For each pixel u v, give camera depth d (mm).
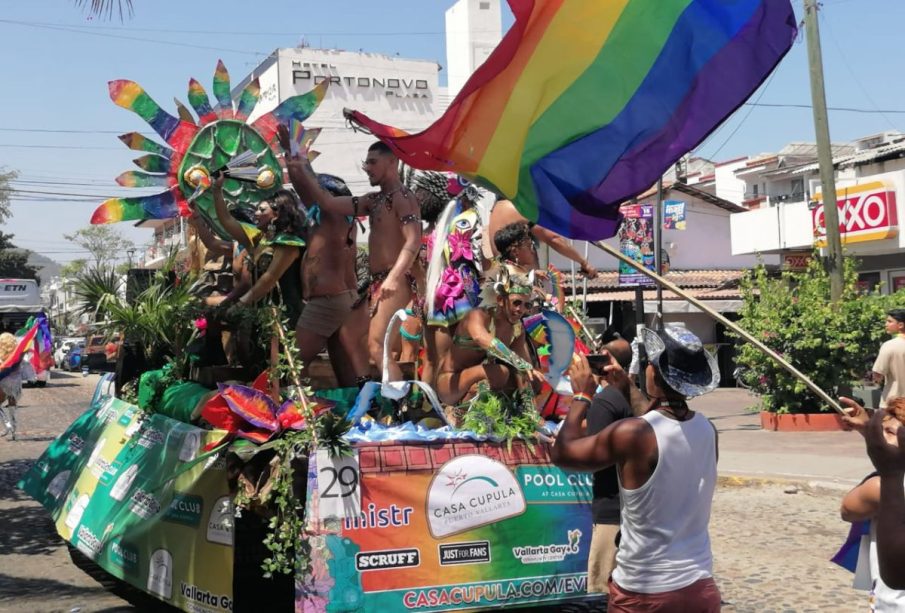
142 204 6590
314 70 40094
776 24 4336
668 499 3568
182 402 6258
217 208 6488
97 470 7262
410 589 5004
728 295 31688
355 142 35156
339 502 4918
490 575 5203
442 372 5961
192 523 5359
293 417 5051
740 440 15078
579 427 3818
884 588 3617
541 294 6336
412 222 6082
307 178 6145
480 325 5621
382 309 6273
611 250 4504
